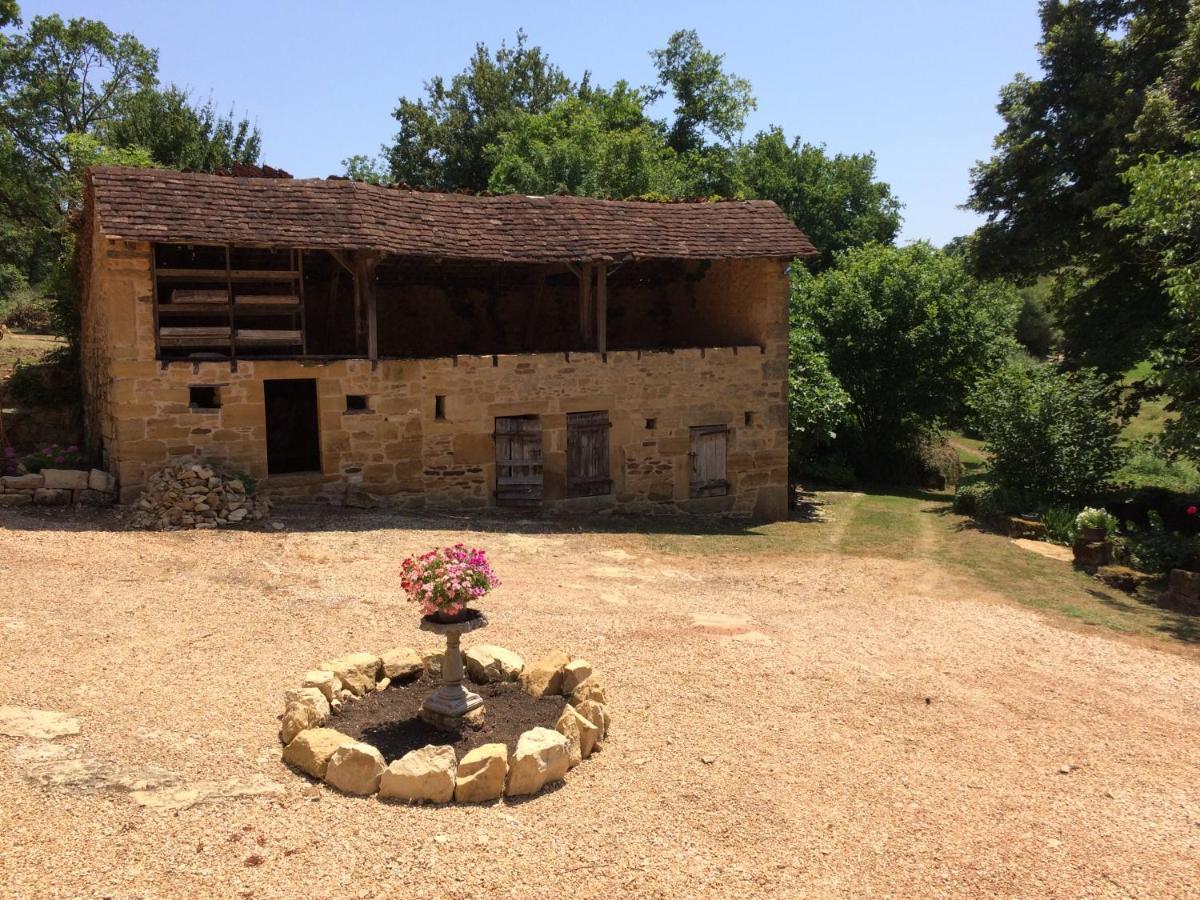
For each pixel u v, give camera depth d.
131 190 12.95
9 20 25.50
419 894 4.63
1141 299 19.95
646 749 6.66
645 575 12.04
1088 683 9.19
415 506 14.87
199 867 4.67
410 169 41.94
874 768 6.71
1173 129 17.16
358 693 6.97
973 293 26.12
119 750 5.81
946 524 17.98
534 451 15.67
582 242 15.77
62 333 22.00
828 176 40.12
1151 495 18.58
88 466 14.58
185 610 8.76
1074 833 6.02
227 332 13.47
